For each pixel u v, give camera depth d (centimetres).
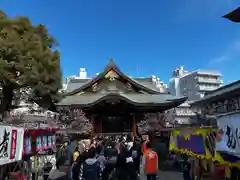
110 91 2817
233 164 487
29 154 808
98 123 2741
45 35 2570
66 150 1278
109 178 839
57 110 2456
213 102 1986
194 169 746
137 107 2609
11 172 710
